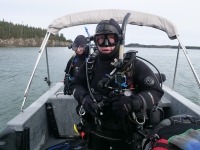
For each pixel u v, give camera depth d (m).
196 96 13.52
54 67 28.95
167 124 2.20
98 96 2.14
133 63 2.14
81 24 3.93
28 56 54.00
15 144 2.65
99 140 2.33
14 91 15.89
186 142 1.73
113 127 2.18
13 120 2.84
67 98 3.87
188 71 23.55
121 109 1.98
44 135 3.69
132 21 3.85
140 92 2.12
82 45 4.05
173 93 4.11
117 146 2.28
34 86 17.28
